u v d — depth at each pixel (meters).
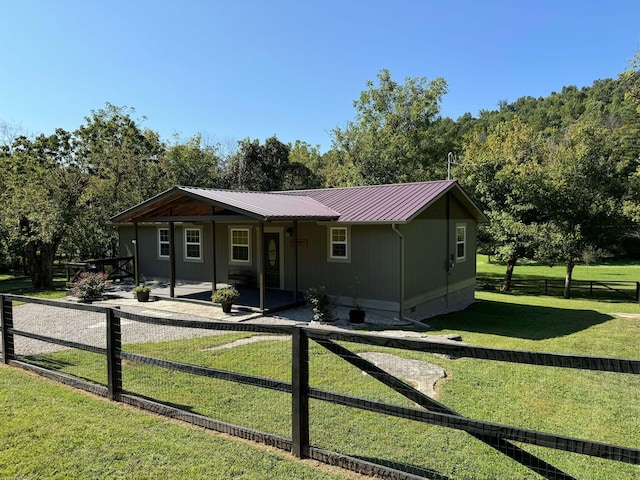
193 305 11.43
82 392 4.72
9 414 4.09
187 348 7.04
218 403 4.55
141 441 3.51
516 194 18.34
